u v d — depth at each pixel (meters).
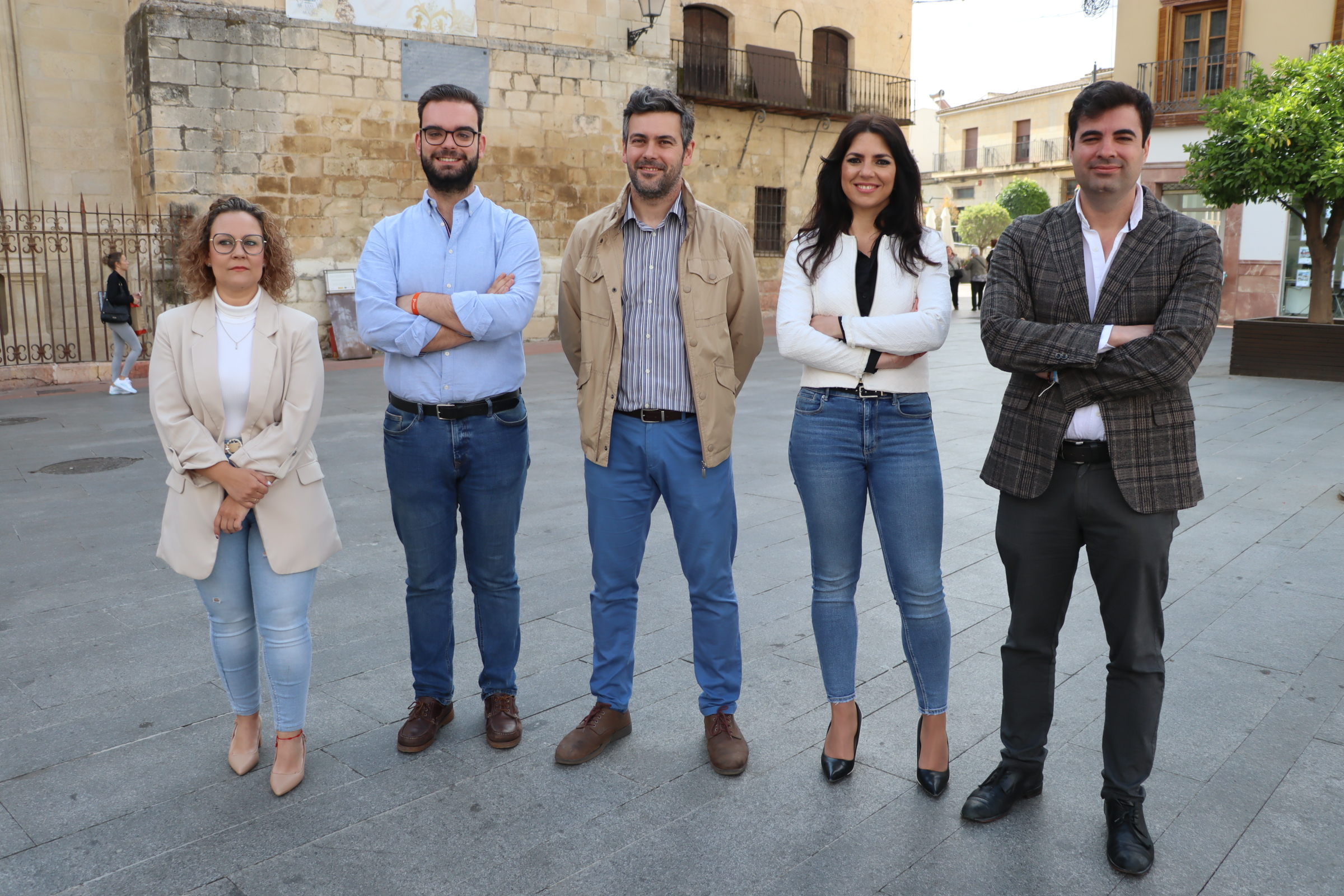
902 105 23.61
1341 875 2.29
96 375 12.88
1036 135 44.69
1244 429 8.08
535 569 4.71
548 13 16.72
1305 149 10.47
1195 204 18.03
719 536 2.89
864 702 3.26
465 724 3.18
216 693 3.39
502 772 2.86
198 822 2.60
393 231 2.96
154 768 2.88
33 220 13.54
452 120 2.84
